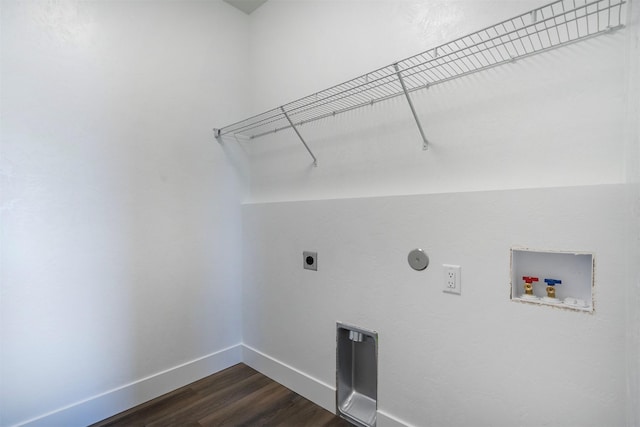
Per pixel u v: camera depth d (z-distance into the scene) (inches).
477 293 47.8
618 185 37.0
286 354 78.5
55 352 60.1
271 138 87.0
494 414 46.6
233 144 90.1
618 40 39.2
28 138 57.4
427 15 56.6
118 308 68.2
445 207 51.0
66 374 61.3
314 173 75.5
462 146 52.1
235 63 91.0
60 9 61.1
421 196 53.7
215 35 86.4
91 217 64.7
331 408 67.8
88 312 64.2
